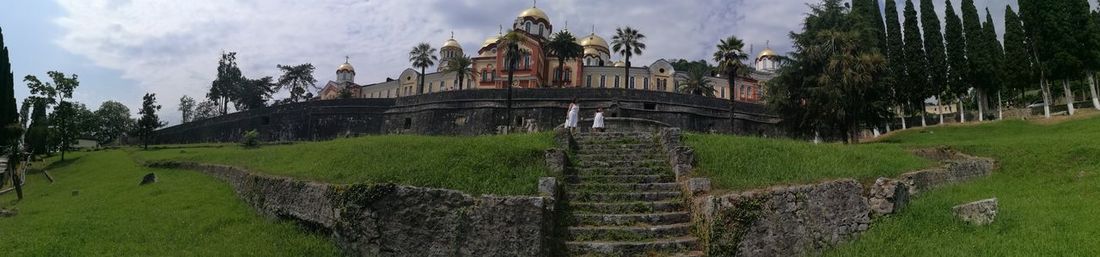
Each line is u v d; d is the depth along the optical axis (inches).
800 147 607.2
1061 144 661.3
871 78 1197.1
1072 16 1475.1
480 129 1675.7
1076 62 1423.5
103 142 2672.2
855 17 1298.0
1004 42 1604.3
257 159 765.9
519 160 526.0
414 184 460.1
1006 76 1569.9
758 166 521.7
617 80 2603.3
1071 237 353.1
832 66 1181.7
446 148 571.8
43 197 813.9
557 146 615.5
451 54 3006.9
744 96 2696.9
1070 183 532.4
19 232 487.8
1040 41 1498.5
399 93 2940.5
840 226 410.6
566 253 379.6
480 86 2554.1
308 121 1946.4
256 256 382.6
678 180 513.3
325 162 593.0
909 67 1644.9
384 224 376.2
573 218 427.5
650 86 2605.8
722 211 382.3
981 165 643.5
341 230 389.4
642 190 490.9
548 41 2396.7
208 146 1920.5
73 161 1481.3
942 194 511.8
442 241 365.4
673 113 1640.0
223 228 466.9
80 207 617.9
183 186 706.8
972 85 1619.1
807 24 1317.7
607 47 2920.8
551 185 440.5
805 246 393.7
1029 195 502.6
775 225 390.0
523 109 1675.7
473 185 463.2
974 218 402.3
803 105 1328.7
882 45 1674.5
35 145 1581.0
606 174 535.8
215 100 3245.6
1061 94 2185.0
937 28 1657.2
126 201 627.8
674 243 386.6
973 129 1416.1
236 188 627.2
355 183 398.6
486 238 360.5
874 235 400.5
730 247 373.7
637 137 687.1
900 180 459.5
